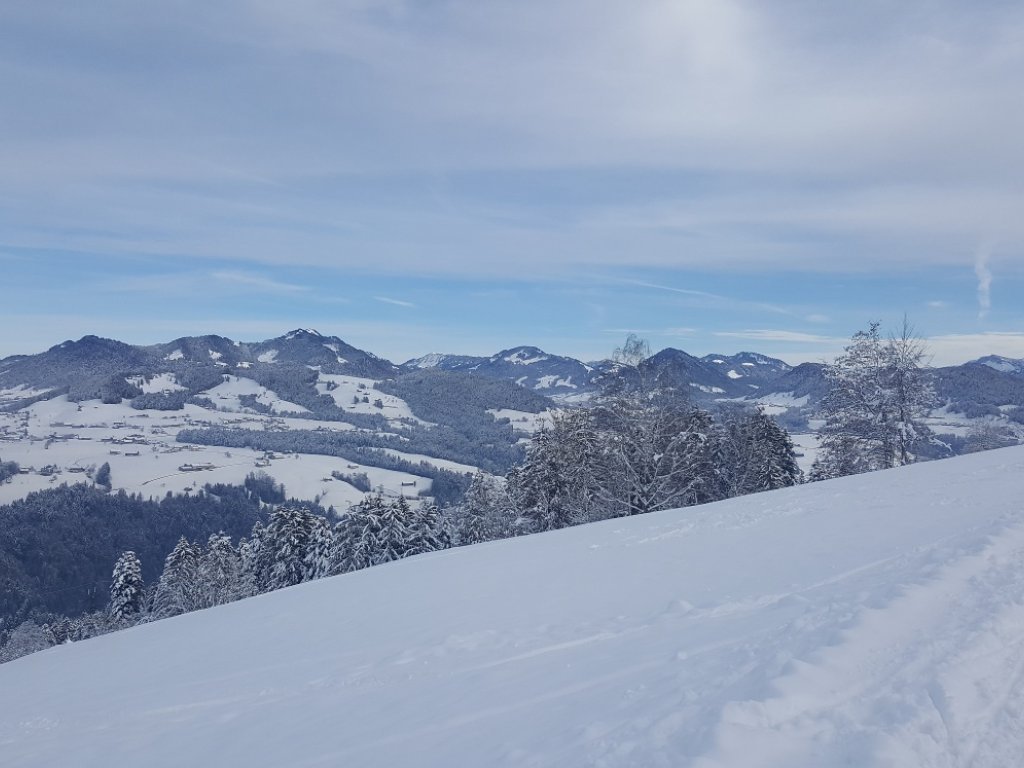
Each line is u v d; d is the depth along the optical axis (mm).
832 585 6016
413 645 6891
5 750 5910
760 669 3707
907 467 16375
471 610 8164
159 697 6852
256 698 6121
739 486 30688
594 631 6199
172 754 4957
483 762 3484
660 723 3285
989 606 4297
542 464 30656
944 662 3490
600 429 26812
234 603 14133
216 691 6656
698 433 26188
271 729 5086
